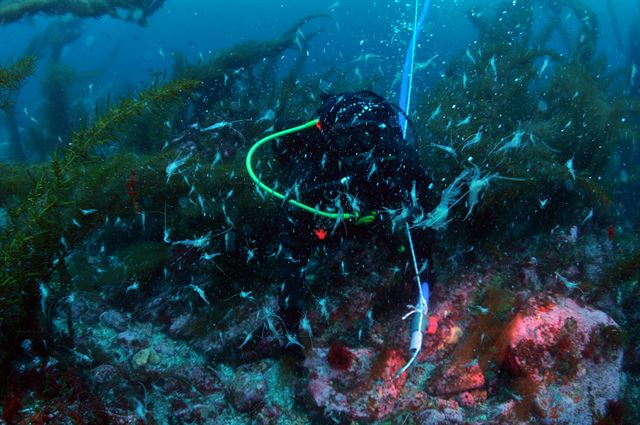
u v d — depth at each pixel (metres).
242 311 3.13
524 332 2.52
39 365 2.09
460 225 3.65
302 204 2.19
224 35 46.09
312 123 2.35
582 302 2.92
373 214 2.21
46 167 2.85
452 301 3.20
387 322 3.15
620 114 4.93
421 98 6.95
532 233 3.89
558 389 2.34
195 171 3.72
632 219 5.18
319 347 2.86
